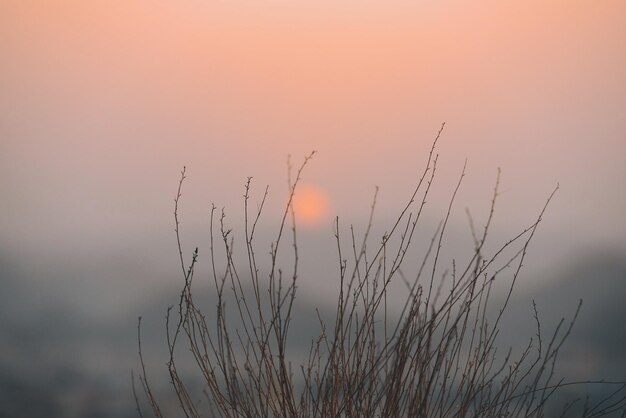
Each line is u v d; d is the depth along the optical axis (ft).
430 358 13.41
